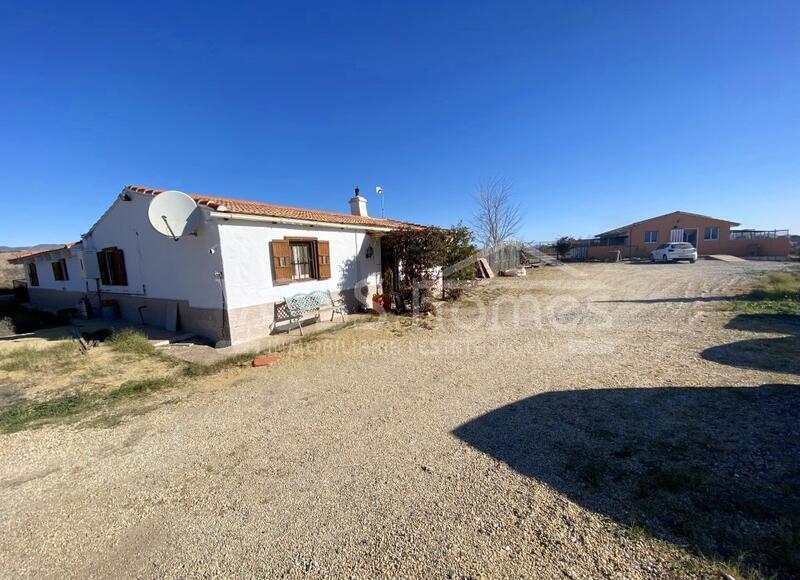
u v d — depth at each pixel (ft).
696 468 8.86
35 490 9.45
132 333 25.08
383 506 8.15
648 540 6.76
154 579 6.57
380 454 10.39
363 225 34.91
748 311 27.14
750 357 16.85
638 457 9.48
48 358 21.17
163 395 15.85
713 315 26.63
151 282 29.35
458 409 13.12
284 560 6.82
